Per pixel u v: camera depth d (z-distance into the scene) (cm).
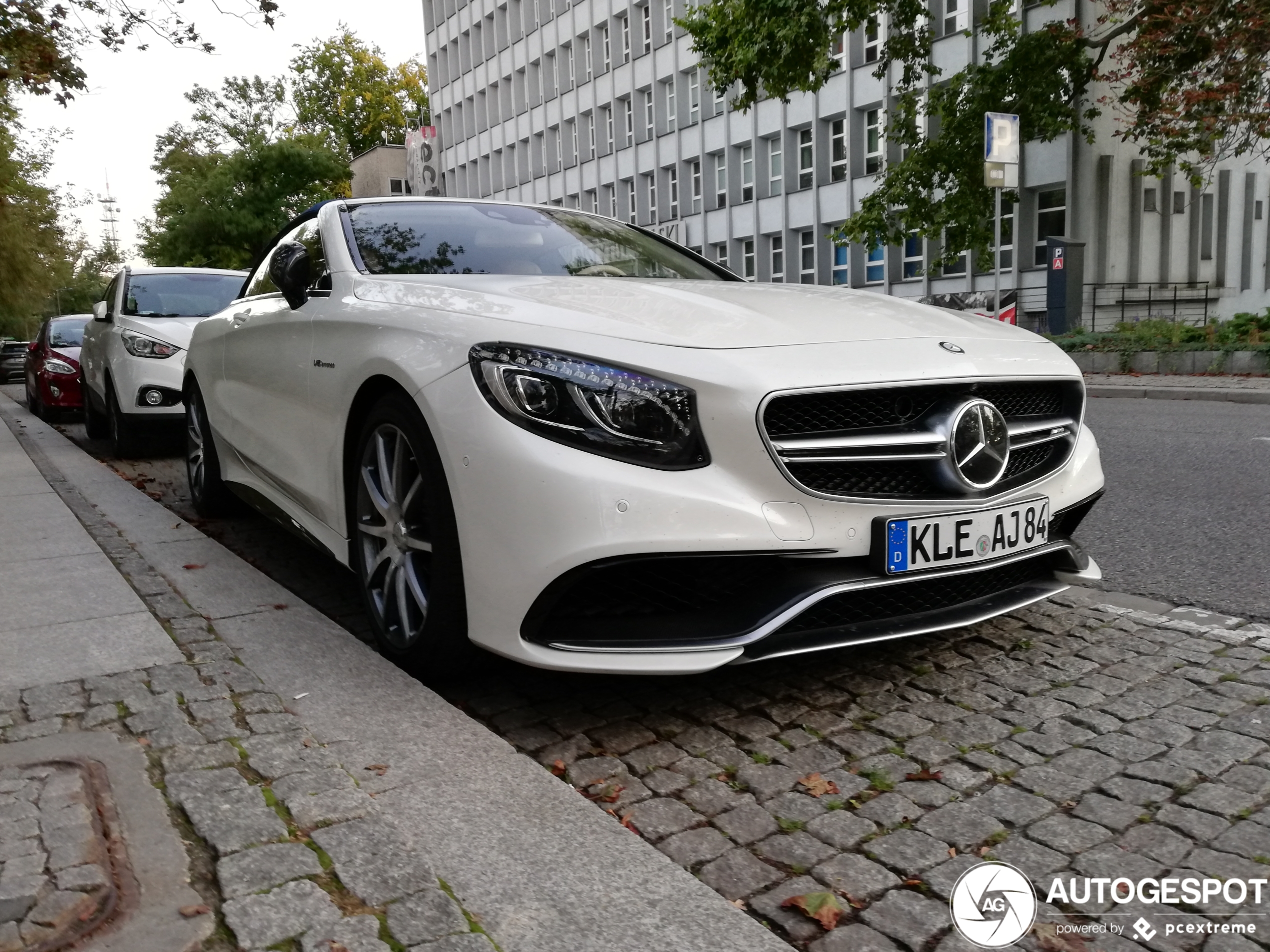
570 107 4056
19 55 798
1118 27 1822
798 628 258
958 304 2133
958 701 278
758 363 249
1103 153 2150
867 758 245
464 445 253
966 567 271
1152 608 358
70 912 165
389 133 5784
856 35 2658
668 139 3472
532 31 4284
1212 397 1092
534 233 395
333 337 330
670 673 239
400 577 289
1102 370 1475
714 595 255
